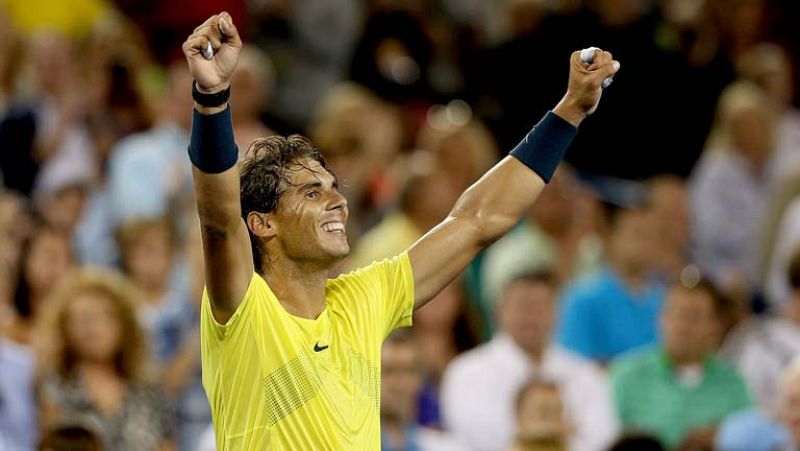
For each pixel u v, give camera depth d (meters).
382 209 41.59
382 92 47.97
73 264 36.75
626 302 38.31
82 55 44.19
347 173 41.62
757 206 45.28
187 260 36.44
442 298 36.62
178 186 40.28
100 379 32.12
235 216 17.56
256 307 17.89
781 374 36.31
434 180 38.22
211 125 17.33
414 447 32.03
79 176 41.75
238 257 17.67
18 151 42.34
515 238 40.66
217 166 17.34
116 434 31.66
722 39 49.91
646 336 38.25
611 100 47.31
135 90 43.34
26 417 31.72
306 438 17.92
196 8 49.69
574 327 38.28
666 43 50.12
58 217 36.88
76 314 31.97
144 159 40.66
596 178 47.00
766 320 38.28
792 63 51.97
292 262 18.42
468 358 34.97
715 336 35.88
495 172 20.33
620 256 38.72
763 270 42.91
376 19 48.97
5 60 44.97
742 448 32.28
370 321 18.97
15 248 35.81
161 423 32.34
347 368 18.42
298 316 18.36
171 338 35.47
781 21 52.06
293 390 17.95
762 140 45.47
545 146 20.30
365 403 18.48
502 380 34.38
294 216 18.33
